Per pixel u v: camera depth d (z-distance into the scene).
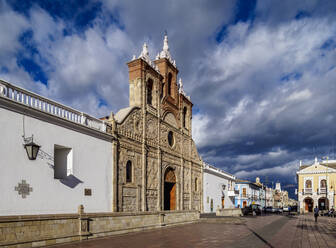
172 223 28.23
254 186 83.62
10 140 15.12
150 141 30.98
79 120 20.94
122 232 20.81
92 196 21.06
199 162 45.56
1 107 14.79
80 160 20.22
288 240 18.80
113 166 23.88
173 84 38.66
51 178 17.52
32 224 14.15
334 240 19.16
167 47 38.50
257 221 36.78
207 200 47.31
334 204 69.56
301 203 74.75
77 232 16.89
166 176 34.81
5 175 14.67
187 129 42.34
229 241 17.67
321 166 73.75
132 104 30.16
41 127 17.14
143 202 28.16
